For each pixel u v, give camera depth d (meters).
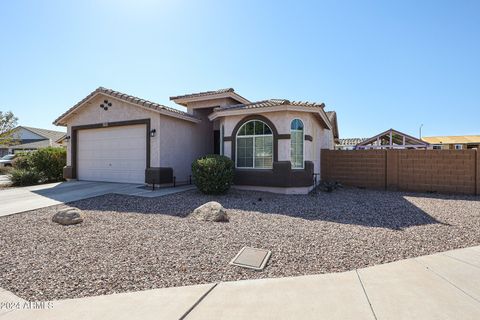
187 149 15.83
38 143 40.94
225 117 13.87
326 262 4.77
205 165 11.62
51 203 9.80
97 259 4.82
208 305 3.37
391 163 15.02
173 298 3.54
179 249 5.34
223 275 4.26
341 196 12.40
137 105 14.04
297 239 6.00
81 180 16.50
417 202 10.98
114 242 5.72
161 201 10.31
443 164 13.96
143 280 4.06
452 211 9.17
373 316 3.11
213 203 8.06
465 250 5.32
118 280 4.05
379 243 5.75
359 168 15.72
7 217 7.85
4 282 3.96
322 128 17.67
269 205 9.98
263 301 3.46
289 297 3.56
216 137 18.09
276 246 5.55
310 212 8.87
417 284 3.90
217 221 7.52
